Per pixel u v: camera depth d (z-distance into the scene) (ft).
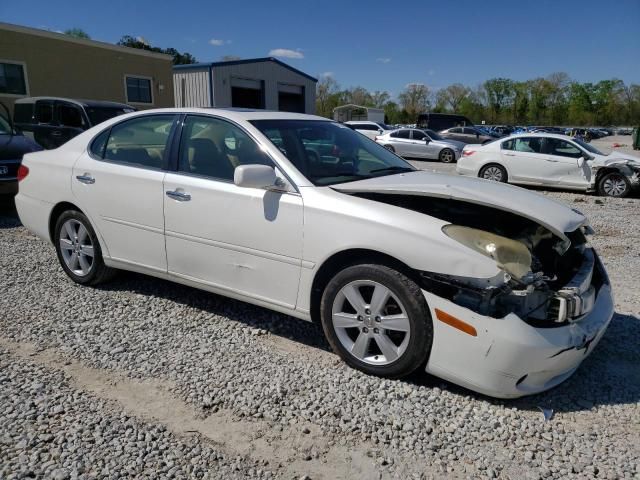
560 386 10.25
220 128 12.36
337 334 10.63
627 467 7.94
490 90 298.35
